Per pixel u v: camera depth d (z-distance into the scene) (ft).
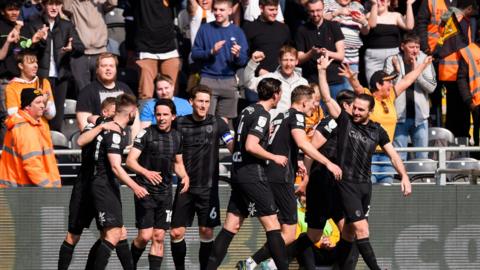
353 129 101.96
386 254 112.68
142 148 101.24
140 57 133.80
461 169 115.65
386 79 117.60
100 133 99.50
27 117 109.40
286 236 102.22
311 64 129.90
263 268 108.37
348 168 101.71
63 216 109.91
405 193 102.63
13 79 118.01
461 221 112.98
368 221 112.68
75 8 133.59
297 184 114.21
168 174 102.78
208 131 103.76
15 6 126.82
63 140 126.82
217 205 104.73
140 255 104.73
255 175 99.45
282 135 101.24
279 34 131.64
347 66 119.55
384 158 120.26
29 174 109.19
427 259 112.78
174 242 105.50
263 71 129.39
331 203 104.63
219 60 128.26
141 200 102.22
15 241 109.60
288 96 120.37
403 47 128.47
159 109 101.30
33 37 125.70
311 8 130.52
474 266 112.98
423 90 129.08
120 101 100.58
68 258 102.68
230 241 101.86
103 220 99.35
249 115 99.76
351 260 105.91
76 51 133.18
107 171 99.76
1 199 109.19
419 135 129.49
